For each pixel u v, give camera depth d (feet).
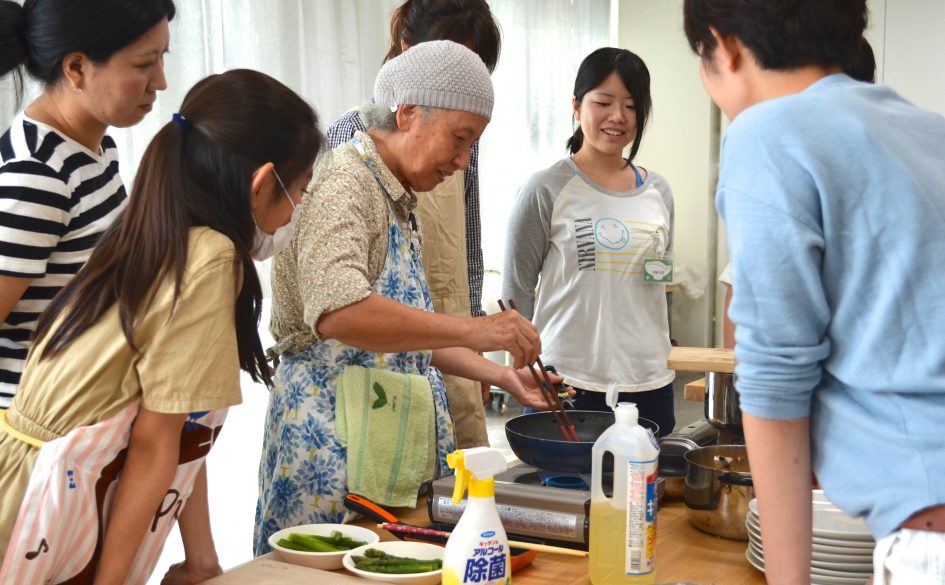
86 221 5.63
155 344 4.27
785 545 3.54
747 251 3.42
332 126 7.58
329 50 14.44
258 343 4.75
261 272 13.35
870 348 3.34
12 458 4.45
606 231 9.45
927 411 3.29
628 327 9.52
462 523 4.38
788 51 3.61
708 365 6.47
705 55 3.90
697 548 5.25
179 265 4.26
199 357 4.28
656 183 10.02
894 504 3.32
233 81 4.58
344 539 5.26
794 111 3.42
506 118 20.84
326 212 5.55
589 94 9.43
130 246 4.36
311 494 5.93
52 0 5.27
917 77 21.97
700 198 24.61
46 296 5.53
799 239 3.33
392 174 6.01
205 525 5.38
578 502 5.11
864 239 3.31
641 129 9.58
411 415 6.04
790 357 3.42
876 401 3.38
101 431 4.33
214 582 4.74
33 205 5.29
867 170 3.30
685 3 3.91
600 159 9.69
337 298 5.34
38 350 4.53
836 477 3.49
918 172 3.30
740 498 5.28
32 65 5.49
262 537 6.08
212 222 4.42
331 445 5.94
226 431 13.56
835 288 3.42
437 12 7.43
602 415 6.52
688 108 24.54
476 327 5.72
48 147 5.41
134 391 4.40
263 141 4.48
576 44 23.07
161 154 4.45
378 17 15.40
